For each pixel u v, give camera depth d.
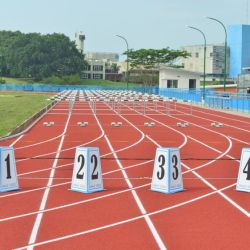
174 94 74.06
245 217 9.59
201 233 8.46
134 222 9.17
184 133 27.05
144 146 21.30
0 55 148.12
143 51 111.19
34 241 7.93
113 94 67.69
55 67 139.38
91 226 8.88
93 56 186.88
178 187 12.02
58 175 14.23
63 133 26.16
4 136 23.59
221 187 12.65
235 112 45.66
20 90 116.81
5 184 11.92
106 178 13.80
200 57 135.62
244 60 122.88
